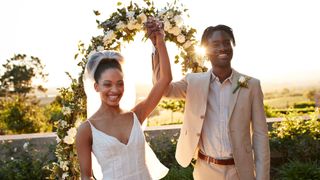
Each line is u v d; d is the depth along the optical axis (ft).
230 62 10.29
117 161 8.54
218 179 10.37
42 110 45.32
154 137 20.62
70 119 11.51
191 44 11.93
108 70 8.56
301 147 20.06
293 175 18.03
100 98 9.15
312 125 21.01
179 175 17.95
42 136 20.15
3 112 39.83
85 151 8.65
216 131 10.27
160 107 32.27
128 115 8.97
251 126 10.85
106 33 11.59
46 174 18.54
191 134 10.44
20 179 18.34
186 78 10.78
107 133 8.63
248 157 10.32
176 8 11.82
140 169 8.75
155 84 9.50
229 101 10.21
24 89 95.35
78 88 11.42
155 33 9.82
